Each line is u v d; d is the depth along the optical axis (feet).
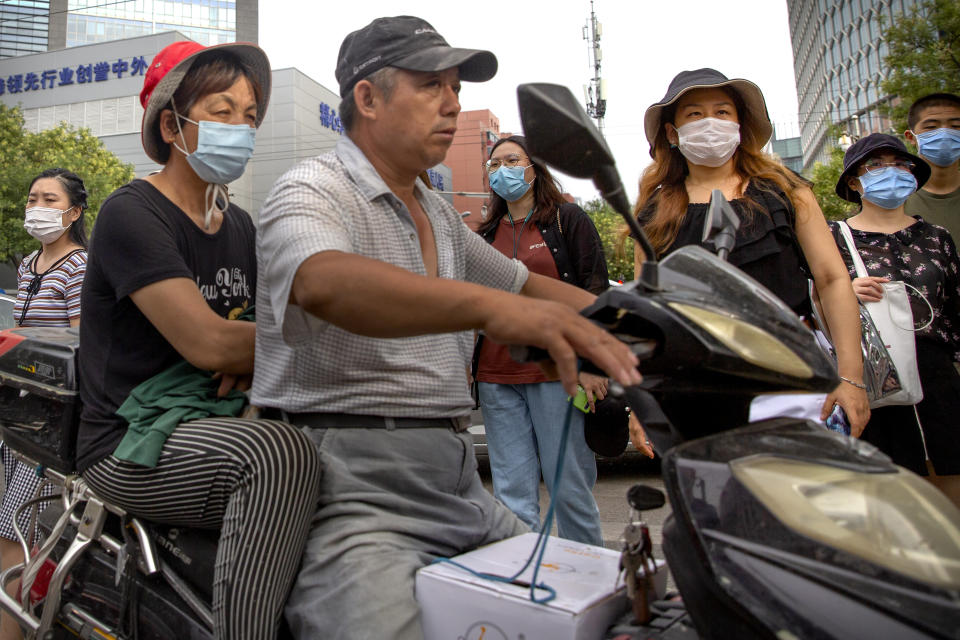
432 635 4.12
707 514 3.12
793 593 2.78
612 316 3.57
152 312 5.21
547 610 3.66
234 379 5.40
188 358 5.17
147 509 4.89
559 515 9.78
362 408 4.75
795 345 3.50
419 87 4.79
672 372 3.51
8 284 76.13
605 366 3.23
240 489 4.49
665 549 3.35
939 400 9.14
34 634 5.42
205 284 6.15
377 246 4.78
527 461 9.97
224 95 6.15
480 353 10.18
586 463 9.70
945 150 11.46
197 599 4.75
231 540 4.42
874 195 9.87
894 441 9.22
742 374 3.33
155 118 6.25
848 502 3.03
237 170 6.20
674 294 3.48
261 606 4.26
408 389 4.83
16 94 124.57
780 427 3.74
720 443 3.43
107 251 5.45
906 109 41.86
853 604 2.68
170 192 6.21
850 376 6.99
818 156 198.49
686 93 7.75
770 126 7.73
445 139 4.92
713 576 2.98
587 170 3.36
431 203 5.54
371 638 4.03
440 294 3.53
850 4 161.38
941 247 9.78
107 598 5.26
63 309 10.36
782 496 3.07
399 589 4.19
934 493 3.17
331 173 4.72
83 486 5.41
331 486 4.71
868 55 152.35
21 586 5.48
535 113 3.34
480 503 5.23
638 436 7.74
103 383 5.36
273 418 5.20
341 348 4.67
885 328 8.75
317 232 4.04
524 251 10.72
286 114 114.42
